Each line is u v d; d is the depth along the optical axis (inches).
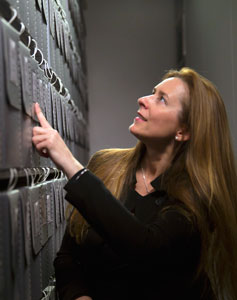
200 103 51.0
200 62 153.6
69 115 82.0
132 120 213.3
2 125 31.5
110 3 215.5
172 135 51.8
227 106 116.3
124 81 214.2
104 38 215.0
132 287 49.1
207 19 139.6
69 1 94.6
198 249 48.8
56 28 65.5
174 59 214.5
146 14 215.8
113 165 55.9
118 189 53.2
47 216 52.1
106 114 213.3
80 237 52.2
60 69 71.8
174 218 45.9
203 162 50.1
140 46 214.8
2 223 32.1
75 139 100.1
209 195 48.4
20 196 36.7
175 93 51.1
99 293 49.9
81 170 42.8
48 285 54.2
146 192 52.7
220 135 51.6
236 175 52.8
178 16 205.6
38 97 46.0
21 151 37.8
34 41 46.1
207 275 52.1
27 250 39.0
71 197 42.3
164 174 51.1
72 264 53.0
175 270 48.6
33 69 43.1
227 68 114.8
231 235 50.4
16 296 35.6
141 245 42.5
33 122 44.1
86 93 188.4
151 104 51.3
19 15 39.0
